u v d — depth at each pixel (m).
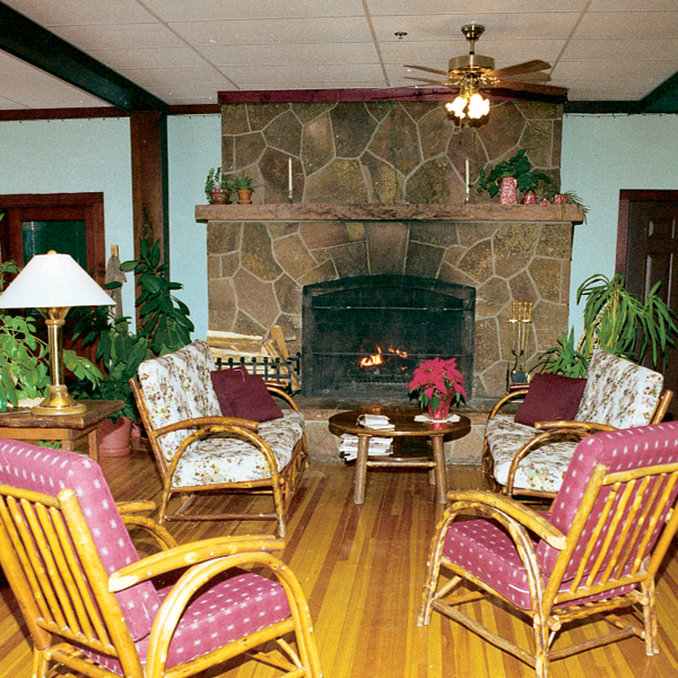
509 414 4.57
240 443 3.63
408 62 4.33
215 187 5.15
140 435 5.29
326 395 5.23
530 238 4.92
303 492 4.13
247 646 1.94
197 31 3.73
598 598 2.24
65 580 1.76
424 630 2.54
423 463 3.94
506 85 4.78
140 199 5.39
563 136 5.29
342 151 5.13
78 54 4.06
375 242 5.05
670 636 2.52
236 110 5.17
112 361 4.96
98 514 1.66
